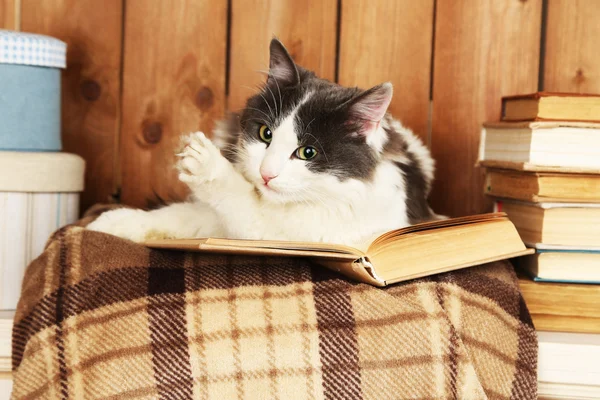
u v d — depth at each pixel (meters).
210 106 1.41
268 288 0.88
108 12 1.38
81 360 0.81
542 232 1.03
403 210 1.07
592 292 1.02
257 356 0.82
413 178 1.17
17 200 1.12
